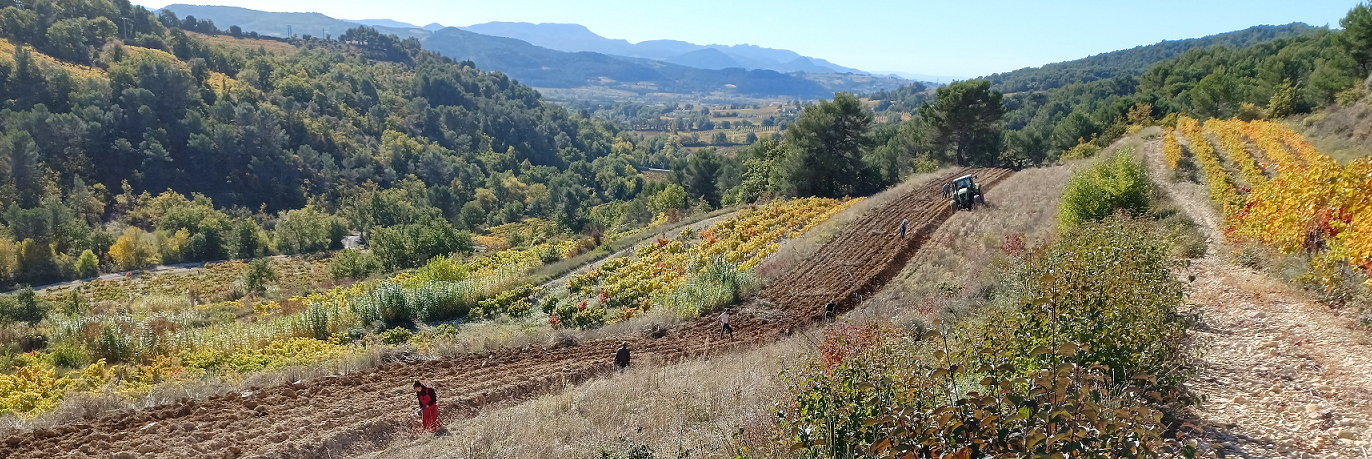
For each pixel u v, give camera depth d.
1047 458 3.99
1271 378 7.85
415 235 58.84
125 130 126.62
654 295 26.80
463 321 27.12
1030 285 9.27
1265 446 6.09
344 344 24.12
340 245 99.81
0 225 80.75
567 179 173.25
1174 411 6.76
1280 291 11.91
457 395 15.12
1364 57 46.34
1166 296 8.45
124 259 75.81
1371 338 8.85
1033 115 156.12
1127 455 4.27
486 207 144.62
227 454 11.82
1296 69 63.97
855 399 5.53
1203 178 30.72
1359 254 10.04
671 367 15.71
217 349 23.08
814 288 24.47
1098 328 6.65
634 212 77.00
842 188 59.88
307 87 183.38
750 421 8.41
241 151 132.38
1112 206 20.61
